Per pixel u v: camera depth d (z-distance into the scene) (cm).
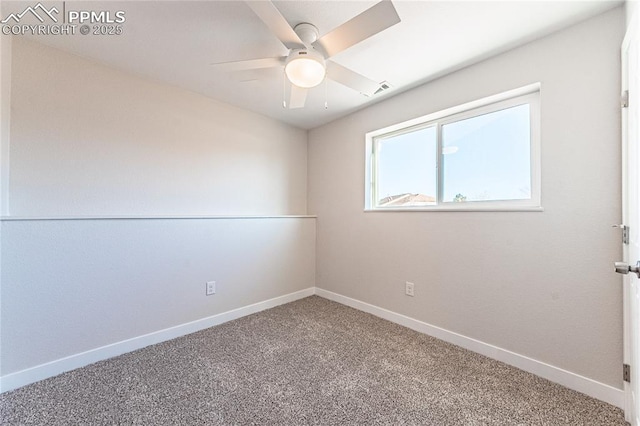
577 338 158
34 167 179
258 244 285
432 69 209
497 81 189
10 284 156
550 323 167
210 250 248
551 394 154
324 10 152
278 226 304
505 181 197
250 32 170
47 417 134
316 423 132
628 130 132
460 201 222
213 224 250
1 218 153
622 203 140
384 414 138
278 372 173
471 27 162
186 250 232
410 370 176
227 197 279
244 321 257
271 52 192
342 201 310
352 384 162
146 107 226
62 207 189
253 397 150
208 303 246
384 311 264
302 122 329
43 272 167
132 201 220
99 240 189
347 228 304
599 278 151
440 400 148
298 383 162
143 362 185
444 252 220
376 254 273
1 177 163
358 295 290
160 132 234
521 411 141
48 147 184
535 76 172
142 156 225
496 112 202
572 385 158
